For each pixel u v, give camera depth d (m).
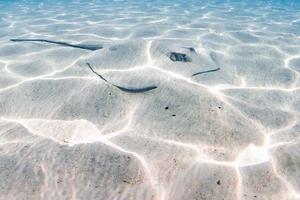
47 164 2.22
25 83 3.50
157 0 11.77
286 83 3.81
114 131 2.68
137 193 2.05
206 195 2.02
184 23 6.99
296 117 3.00
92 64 3.73
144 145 2.49
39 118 2.94
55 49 4.75
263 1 12.60
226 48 4.94
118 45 4.07
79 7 9.94
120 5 10.29
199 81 3.42
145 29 6.01
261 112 3.03
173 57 3.78
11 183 2.05
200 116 2.84
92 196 2.02
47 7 10.16
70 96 3.20
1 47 5.02
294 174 2.18
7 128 2.75
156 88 3.20
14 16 8.57
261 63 4.38
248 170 2.22
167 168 2.24
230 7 10.43
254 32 6.30
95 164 2.25
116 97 3.13
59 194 2.01
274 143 2.55
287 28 7.11
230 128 2.71
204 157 2.36
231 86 3.53
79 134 2.62
